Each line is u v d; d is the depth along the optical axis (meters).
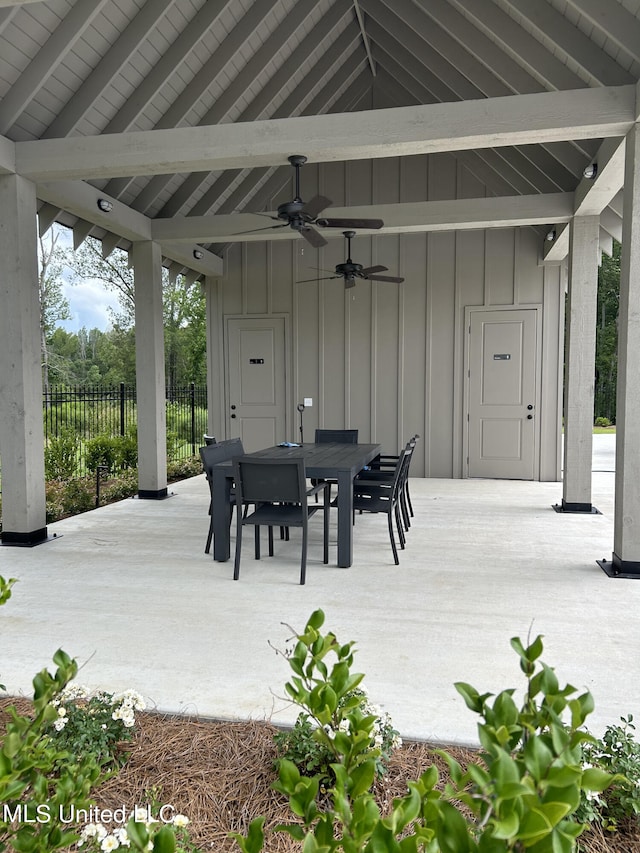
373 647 2.73
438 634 2.88
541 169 5.55
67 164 4.27
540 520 5.46
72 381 19.50
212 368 8.63
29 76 4.02
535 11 3.78
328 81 6.73
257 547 4.25
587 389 5.73
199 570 3.99
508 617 3.11
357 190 7.86
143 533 5.06
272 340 8.43
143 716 2.12
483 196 7.57
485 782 0.76
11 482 4.62
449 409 7.94
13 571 3.97
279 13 5.20
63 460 7.68
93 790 1.70
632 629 2.95
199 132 4.07
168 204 6.45
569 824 0.81
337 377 8.23
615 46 3.55
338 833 1.56
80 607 3.28
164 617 3.12
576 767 0.78
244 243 8.43
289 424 8.41
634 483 3.80
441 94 5.99
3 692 2.30
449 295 7.84
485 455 7.87
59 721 1.76
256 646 2.75
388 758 1.75
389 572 3.93
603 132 3.74
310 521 5.61
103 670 2.50
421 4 4.62
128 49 4.27
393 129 3.83
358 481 5.42
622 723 2.08
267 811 1.62
